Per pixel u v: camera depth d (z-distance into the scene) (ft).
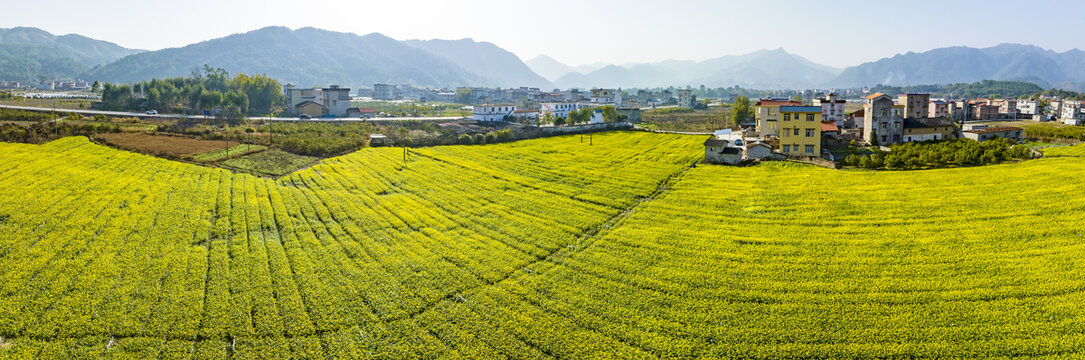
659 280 147.95
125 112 563.89
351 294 142.10
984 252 159.53
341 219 203.82
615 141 423.23
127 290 141.79
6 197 221.05
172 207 211.41
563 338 120.98
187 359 116.16
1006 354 110.01
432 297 140.56
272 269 156.46
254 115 634.84
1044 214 190.39
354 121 535.19
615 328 124.36
